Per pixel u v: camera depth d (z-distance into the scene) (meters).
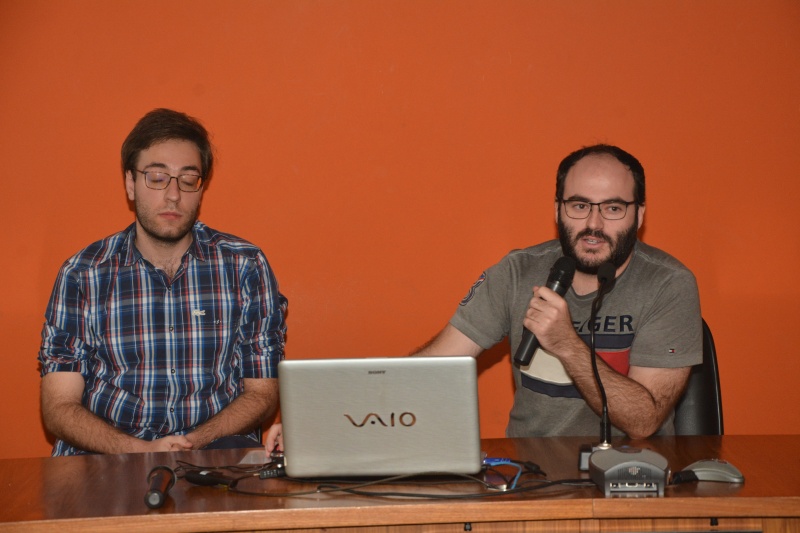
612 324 1.97
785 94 2.69
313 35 2.63
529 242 2.67
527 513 1.26
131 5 2.59
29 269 2.60
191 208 2.25
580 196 1.91
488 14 2.65
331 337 2.67
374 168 2.65
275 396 2.28
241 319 2.32
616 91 2.67
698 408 2.01
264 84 2.63
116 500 1.32
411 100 2.65
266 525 1.24
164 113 2.29
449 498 1.28
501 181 2.67
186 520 1.24
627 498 1.26
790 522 1.28
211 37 2.62
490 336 2.10
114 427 2.07
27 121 2.59
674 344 1.90
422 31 2.65
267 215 2.64
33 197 2.60
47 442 2.63
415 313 2.68
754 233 2.70
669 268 1.98
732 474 1.35
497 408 2.73
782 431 2.72
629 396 1.73
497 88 2.66
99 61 2.60
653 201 2.69
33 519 1.22
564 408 1.98
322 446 1.37
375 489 1.34
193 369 2.26
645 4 2.67
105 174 2.61
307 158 2.64
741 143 2.69
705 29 2.68
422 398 1.35
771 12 2.68
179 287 2.28
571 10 2.66
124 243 2.29
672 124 2.68
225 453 1.68
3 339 2.61
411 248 2.67
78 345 2.21
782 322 2.71
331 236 2.66
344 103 2.64
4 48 2.57
